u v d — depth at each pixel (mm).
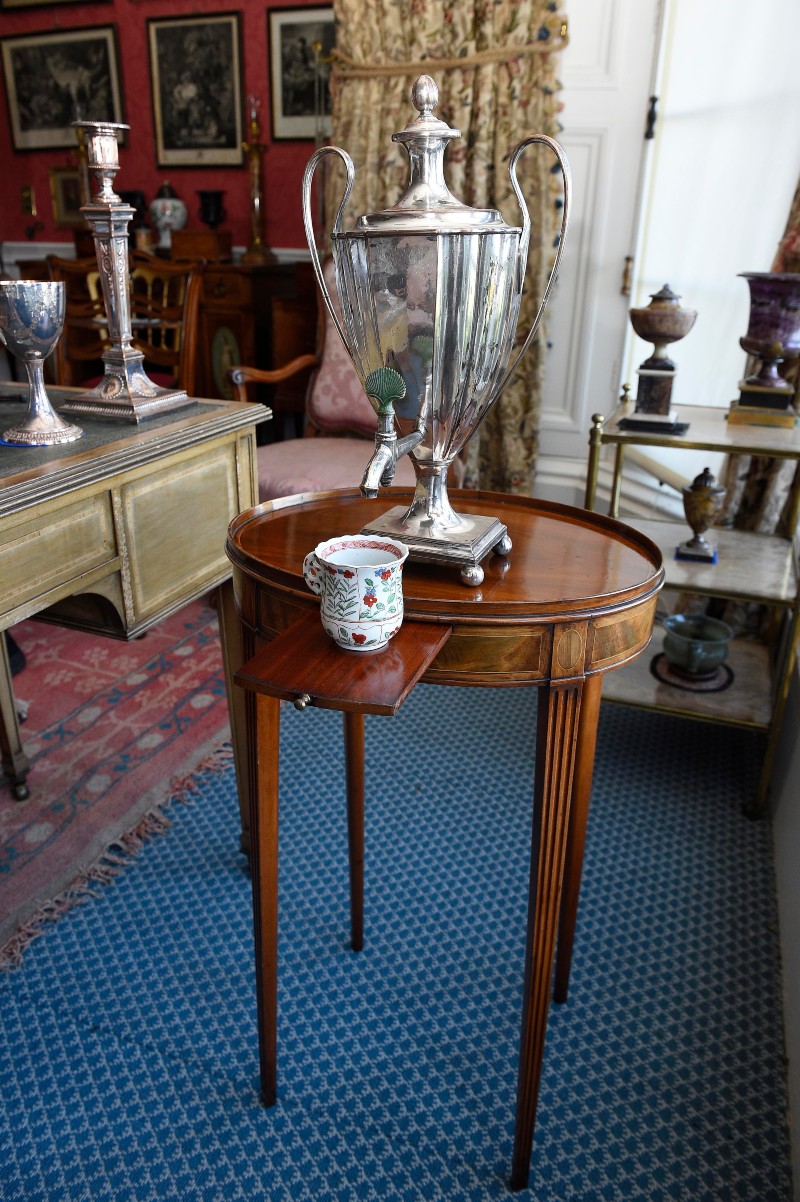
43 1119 1136
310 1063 1221
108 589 1190
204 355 3502
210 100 3668
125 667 2330
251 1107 1156
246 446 1473
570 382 2852
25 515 1009
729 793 1867
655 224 2562
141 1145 1104
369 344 935
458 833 1700
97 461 1111
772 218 2193
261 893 1032
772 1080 1204
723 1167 1085
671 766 1960
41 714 2088
